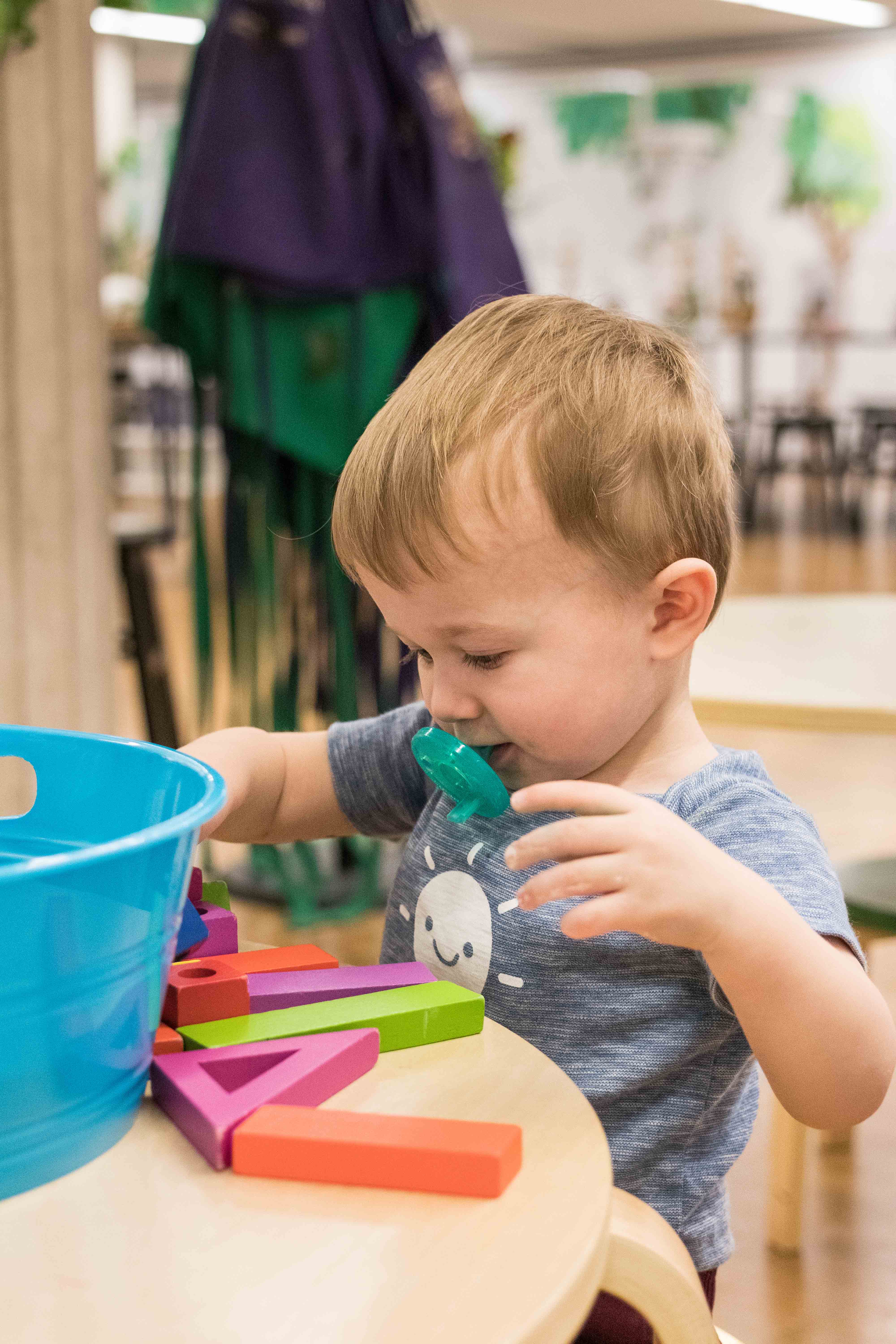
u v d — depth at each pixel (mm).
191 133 1734
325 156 1691
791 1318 1136
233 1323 313
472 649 582
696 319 7824
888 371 7594
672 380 628
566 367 594
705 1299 571
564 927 470
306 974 525
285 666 1907
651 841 479
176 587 4883
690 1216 617
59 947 356
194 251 1687
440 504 560
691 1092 619
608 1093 610
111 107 7145
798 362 7863
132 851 363
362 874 2092
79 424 1698
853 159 7410
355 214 1726
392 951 717
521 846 480
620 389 595
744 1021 521
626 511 573
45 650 1694
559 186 8055
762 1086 1600
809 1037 512
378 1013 478
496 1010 641
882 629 1444
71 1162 383
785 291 7723
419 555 567
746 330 7703
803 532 6824
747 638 1391
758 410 7242
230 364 1787
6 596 1658
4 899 341
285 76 1680
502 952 644
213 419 1900
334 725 817
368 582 600
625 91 7746
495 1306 322
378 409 1767
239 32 1672
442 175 1726
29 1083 363
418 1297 325
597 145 7898
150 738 2137
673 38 7562
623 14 7016
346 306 1762
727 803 618
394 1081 450
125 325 4695
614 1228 406
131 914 375
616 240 8000
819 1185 1369
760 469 7035
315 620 1913
